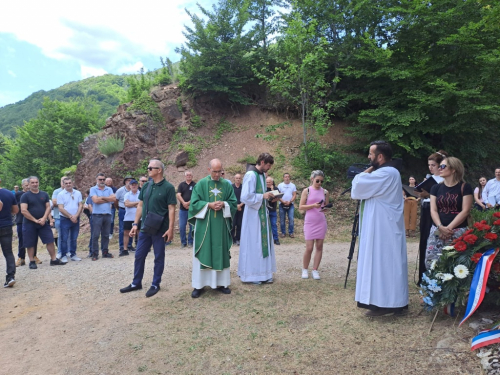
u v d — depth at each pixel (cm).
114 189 1196
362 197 421
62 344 413
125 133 1518
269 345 381
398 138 1333
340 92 1510
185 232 1024
